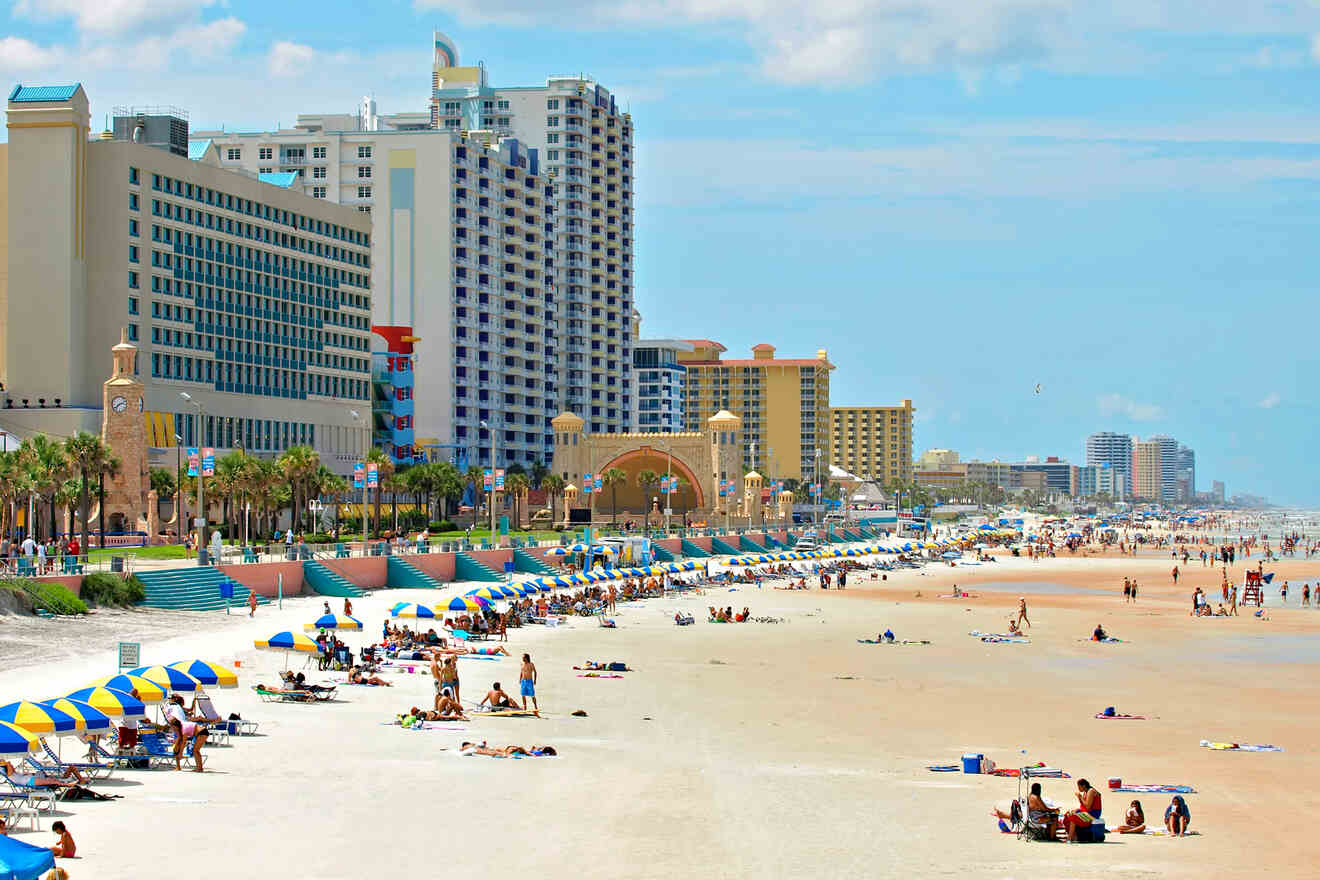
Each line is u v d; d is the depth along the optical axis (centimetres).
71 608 7894
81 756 4494
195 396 16038
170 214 15925
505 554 13750
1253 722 6216
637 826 3959
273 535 14512
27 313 14938
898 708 6444
